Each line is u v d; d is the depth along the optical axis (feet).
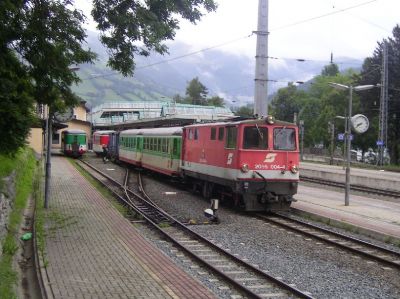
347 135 61.36
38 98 43.04
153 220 50.34
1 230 30.68
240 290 27.61
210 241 39.63
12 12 33.04
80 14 39.63
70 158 169.17
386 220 50.29
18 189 52.26
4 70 37.65
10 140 44.55
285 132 57.26
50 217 47.42
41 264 30.07
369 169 163.53
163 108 214.48
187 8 43.93
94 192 69.87
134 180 97.86
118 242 37.17
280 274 31.68
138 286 26.21
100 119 279.69
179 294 25.02
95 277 27.73
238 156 55.77
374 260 35.50
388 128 199.72
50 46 38.24
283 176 56.75
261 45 66.80
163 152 92.89
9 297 22.39
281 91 305.12
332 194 75.20
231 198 65.77
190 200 68.08
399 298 27.40
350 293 28.04
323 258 36.06
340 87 60.39
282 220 52.60
